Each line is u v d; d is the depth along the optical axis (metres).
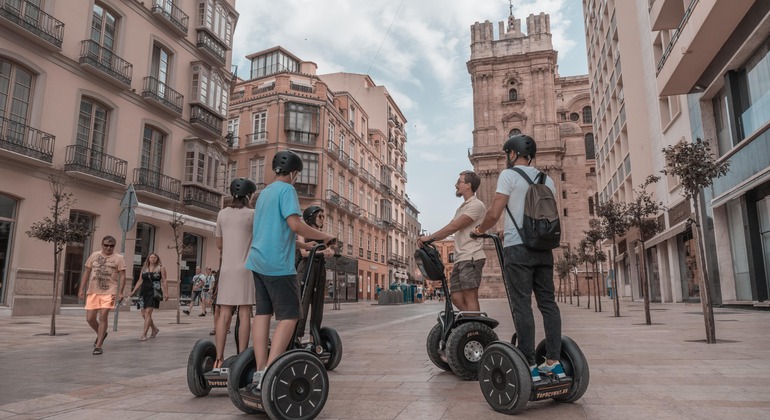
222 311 4.38
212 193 24.41
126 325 12.71
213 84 25.20
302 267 4.87
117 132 19.45
